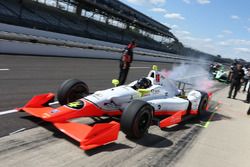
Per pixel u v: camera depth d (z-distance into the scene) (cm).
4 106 574
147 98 577
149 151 459
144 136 526
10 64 1145
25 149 395
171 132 584
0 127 457
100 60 2177
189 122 699
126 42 4847
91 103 480
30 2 3400
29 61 1345
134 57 3000
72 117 450
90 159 396
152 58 3409
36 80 905
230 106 1056
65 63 1535
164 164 422
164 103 589
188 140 551
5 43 1485
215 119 785
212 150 519
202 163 452
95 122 547
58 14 3769
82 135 409
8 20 2700
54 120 430
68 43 2056
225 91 1509
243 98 1371
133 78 1434
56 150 406
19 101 629
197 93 747
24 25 2845
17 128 463
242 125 770
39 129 472
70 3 3669
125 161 408
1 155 368
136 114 465
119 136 500
